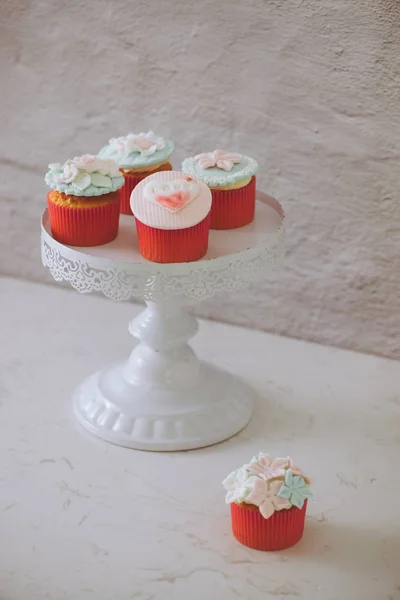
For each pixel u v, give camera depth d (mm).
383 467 1300
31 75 1535
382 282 1472
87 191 1234
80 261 1241
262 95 1440
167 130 1507
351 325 1512
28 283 1657
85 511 1223
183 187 1237
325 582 1146
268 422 1370
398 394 1432
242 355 1503
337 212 1459
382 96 1386
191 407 1338
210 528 1208
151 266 1220
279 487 1167
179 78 1472
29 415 1368
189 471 1287
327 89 1407
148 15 1454
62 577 1141
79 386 1408
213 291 1240
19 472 1274
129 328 1372
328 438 1345
